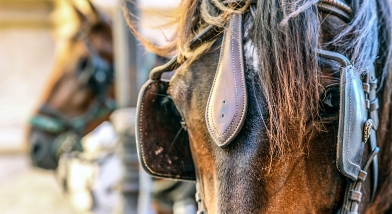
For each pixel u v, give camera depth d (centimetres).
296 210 123
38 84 621
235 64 126
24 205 398
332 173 125
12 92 616
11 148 595
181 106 134
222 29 132
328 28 131
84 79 354
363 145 129
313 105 123
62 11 553
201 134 130
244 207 122
